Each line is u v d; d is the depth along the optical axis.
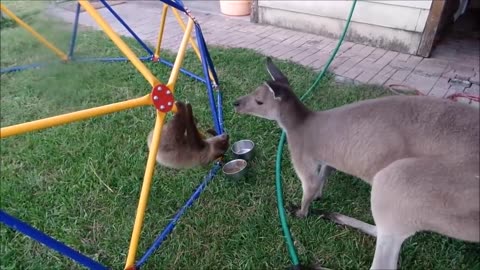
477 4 7.16
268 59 2.65
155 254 2.44
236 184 2.95
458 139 1.68
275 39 6.02
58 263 2.43
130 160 3.24
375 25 5.54
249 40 5.98
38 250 2.53
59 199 2.89
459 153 1.67
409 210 1.73
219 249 2.46
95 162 3.22
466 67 4.89
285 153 3.23
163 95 2.00
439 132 1.73
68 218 2.73
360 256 2.34
